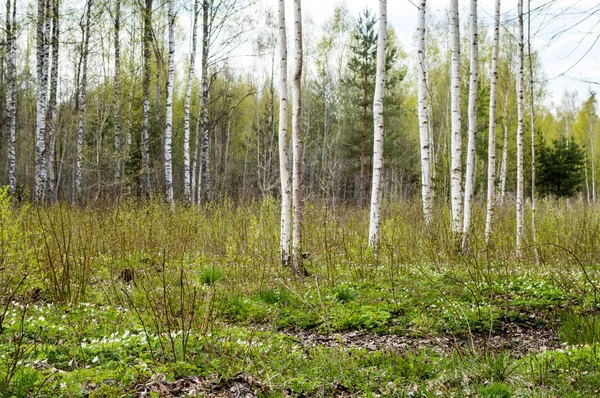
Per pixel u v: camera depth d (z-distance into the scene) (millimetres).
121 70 26812
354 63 30656
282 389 4840
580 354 5520
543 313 7961
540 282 9344
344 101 39000
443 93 32781
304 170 39938
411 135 43125
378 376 5336
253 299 8719
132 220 12242
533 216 12062
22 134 43000
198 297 7488
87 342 5727
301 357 5852
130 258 10773
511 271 10383
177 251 11438
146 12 21594
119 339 5531
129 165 25453
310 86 40625
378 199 12492
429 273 10141
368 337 7277
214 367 5098
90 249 9766
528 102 30359
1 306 6578
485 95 29047
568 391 4727
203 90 23562
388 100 30984
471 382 5043
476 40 13172
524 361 5598
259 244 11258
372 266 10578
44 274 7750
